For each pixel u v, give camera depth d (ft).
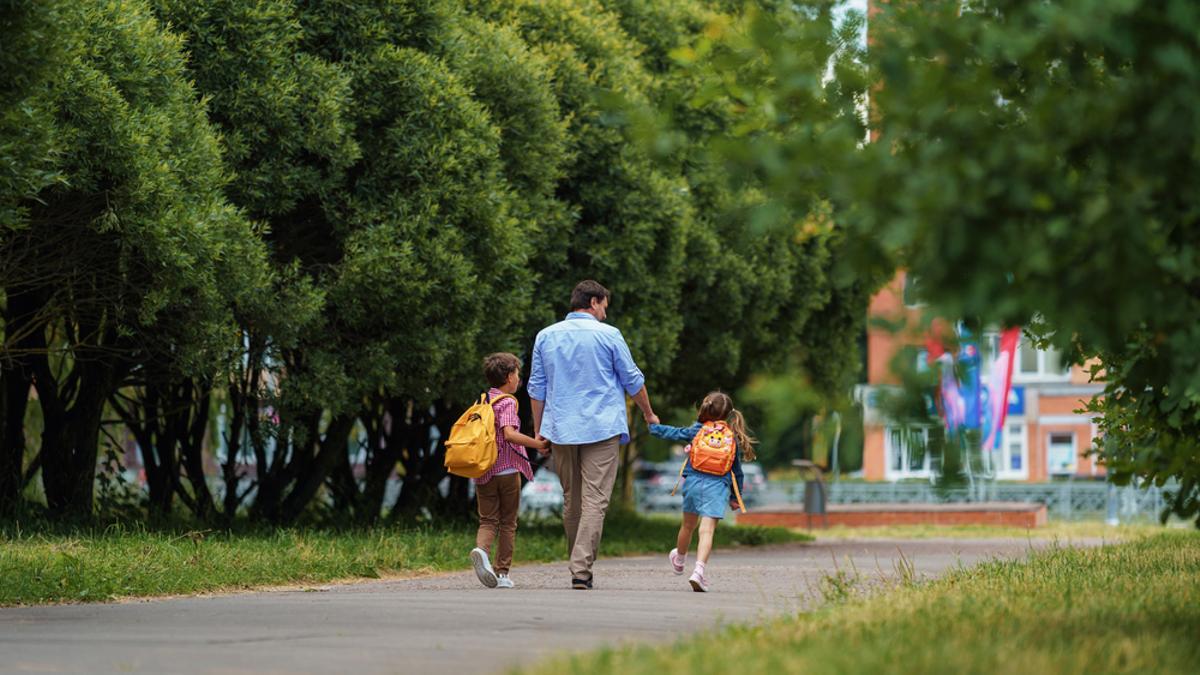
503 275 118.83
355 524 137.49
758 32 36.86
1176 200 35.86
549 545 117.29
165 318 102.12
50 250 98.43
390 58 112.57
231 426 130.82
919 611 47.75
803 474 348.38
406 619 53.16
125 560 76.38
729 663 34.24
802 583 77.56
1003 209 34.37
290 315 105.40
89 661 41.11
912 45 35.81
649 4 154.51
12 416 115.44
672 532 161.17
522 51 123.54
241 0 106.22
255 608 58.85
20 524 104.94
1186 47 33.27
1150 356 41.52
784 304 164.55
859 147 34.99
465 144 113.60
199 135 98.53
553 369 70.38
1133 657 36.58
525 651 42.96
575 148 132.77
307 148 107.45
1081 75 36.27
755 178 36.37
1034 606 50.90
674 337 140.87
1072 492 304.30
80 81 90.02
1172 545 102.22
